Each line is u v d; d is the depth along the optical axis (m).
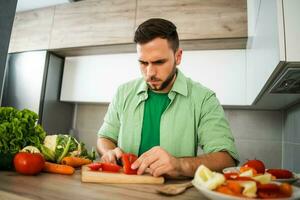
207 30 1.56
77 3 1.94
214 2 1.59
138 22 1.74
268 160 1.72
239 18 1.53
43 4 2.05
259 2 1.07
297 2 0.66
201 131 0.99
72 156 0.86
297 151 1.37
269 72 0.79
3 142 0.78
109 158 0.84
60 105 2.16
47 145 0.86
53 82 2.08
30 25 2.08
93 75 2.00
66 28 1.94
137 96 1.11
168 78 0.94
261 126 1.77
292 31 0.65
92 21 1.87
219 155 0.84
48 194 0.54
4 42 0.99
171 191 0.59
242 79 1.58
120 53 1.95
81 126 2.26
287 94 1.09
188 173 0.74
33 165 0.71
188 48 1.74
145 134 1.06
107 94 1.92
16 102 2.05
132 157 0.79
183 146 1.02
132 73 1.87
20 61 2.10
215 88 1.62
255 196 0.47
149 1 1.73
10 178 0.67
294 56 0.63
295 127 1.42
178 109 1.04
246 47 1.59
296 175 0.73
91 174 0.68
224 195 0.45
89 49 1.93
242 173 0.60
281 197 0.48
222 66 1.63
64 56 2.15
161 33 0.85
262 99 1.27
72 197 0.53
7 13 1.00
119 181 0.68
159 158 0.72
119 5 1.81
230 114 1.84
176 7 1.66
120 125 1.14
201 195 0.58
